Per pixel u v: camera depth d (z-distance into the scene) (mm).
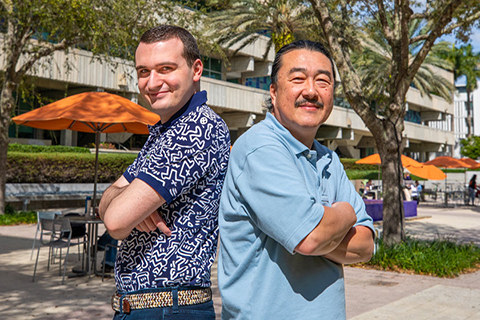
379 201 17891
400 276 7934
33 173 18688
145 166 1771
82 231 8031
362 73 27719
